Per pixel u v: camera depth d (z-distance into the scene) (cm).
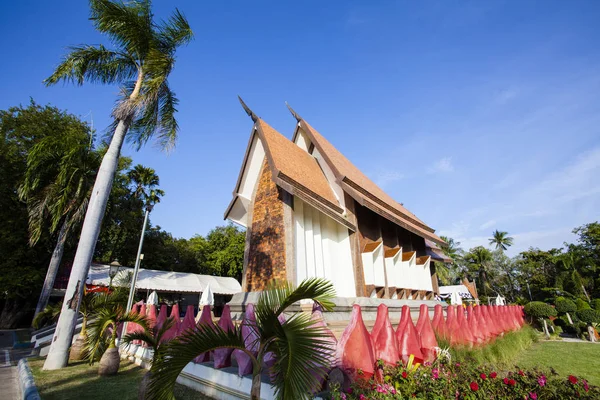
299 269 985
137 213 2888
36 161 1595
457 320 721
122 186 2742
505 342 924
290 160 1155
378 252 1241
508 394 333
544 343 1387
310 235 1089
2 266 1927
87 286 1792
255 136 1175
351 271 1125
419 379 350
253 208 1165
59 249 1688
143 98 1012
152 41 1068
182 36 1122
